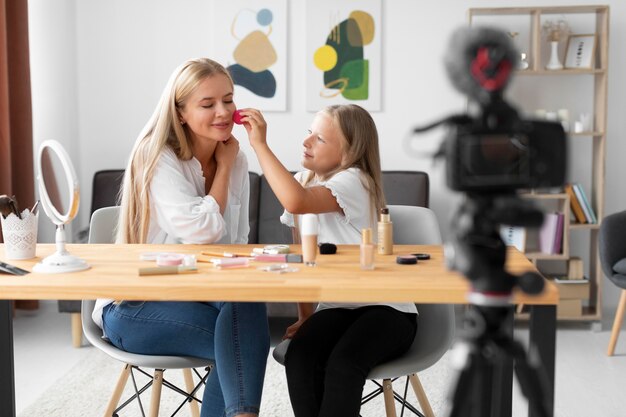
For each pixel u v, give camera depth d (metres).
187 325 1.91
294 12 4.37
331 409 1.72
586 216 4.10
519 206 1.03
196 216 2.04
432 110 4.40
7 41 4.01
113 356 1.95
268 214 4.08
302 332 1.93
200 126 2.09
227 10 4.38
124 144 4.48
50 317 4.22
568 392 3.06
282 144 4.45
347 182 2.09
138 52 4.44
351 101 4.39
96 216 2.33
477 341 1.11
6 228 1.92
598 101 4.14
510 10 4.02
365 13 4.34
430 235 2.31
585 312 4.09
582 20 4.28
